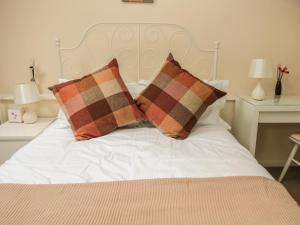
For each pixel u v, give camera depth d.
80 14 2.24
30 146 1.60
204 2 2.26
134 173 1.25
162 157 1.42
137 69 2.39
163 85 1.91
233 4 2.28
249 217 0.89
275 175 2.49
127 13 2.25
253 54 2.42
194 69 2.42
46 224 0.85
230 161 1.38
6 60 2.32
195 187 1.08
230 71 2.45
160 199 1.00
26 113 2.26
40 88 2.41
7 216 0.89
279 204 0.97
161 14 2.27
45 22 2.24
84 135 1.71
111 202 0.97
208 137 1.74
